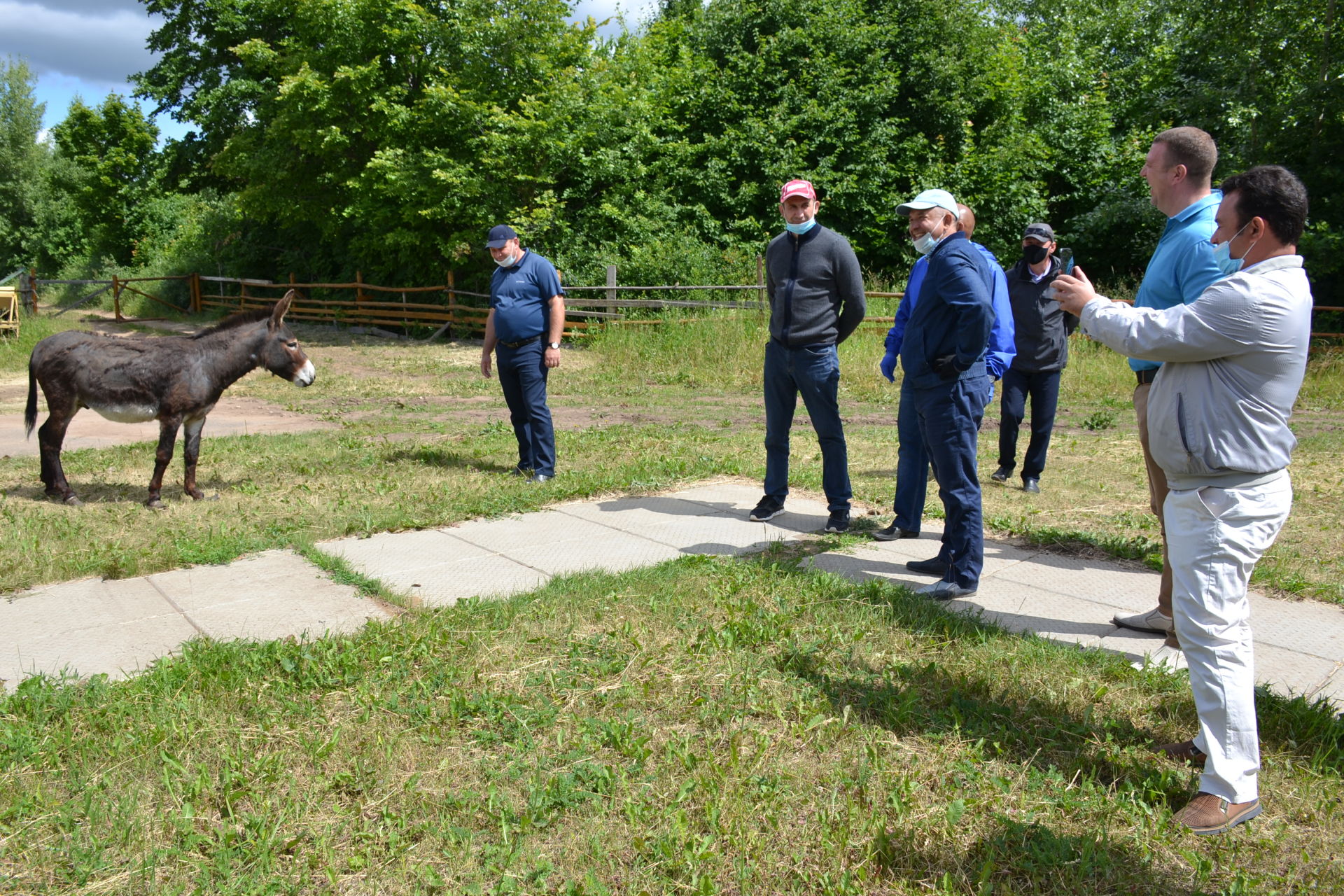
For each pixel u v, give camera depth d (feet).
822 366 17.61
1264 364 8.13
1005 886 7.64
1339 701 10.77
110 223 118.62
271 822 8.38
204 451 25.55
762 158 67.46
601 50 71.26
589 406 37.76
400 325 68.49
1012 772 9.30
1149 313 8.55
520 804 8.76
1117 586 15.07
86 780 8.99
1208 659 8.41
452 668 11.36
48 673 11.36
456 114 61.67
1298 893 7.56
